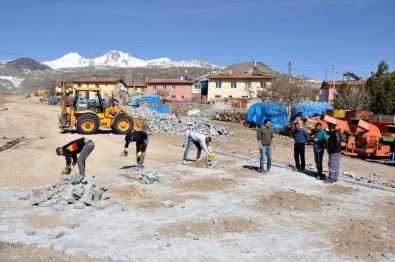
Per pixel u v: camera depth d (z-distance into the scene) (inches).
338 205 396.8
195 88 3292.3
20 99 2945.4
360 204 402.9
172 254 265.1
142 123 1022.4
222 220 338.3
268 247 282.7
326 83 2405.3
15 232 295.0
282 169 575.2
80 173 435.5
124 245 278.8
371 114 949.2
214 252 271.1
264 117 1304.1
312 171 566.9
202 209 370.9
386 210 381.7
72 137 891.4
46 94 3383.4
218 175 520.7
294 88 1776.6
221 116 1630.2
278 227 326.0
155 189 441.4
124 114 979.3
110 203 384.2
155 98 2352.4
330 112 1006.4
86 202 372.5
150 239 292.2
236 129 1278.3
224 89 2704.2
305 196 421.7
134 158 664.4
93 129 947.3
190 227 319.6
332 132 495.2
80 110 967.0
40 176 516.1
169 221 334.3
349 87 1478.8
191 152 740.0
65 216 339.6
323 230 320.8
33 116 1446.9
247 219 343.3
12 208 357.7
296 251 276.5
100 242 282.5
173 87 3302.2
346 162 762.8
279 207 382.6
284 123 1298.0
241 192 435.8
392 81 1374.3
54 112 1674.5
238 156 689.6
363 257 268.5
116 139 885.2
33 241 277.1
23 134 927.7
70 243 277.4
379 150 828.0
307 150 898.1
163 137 968.9
